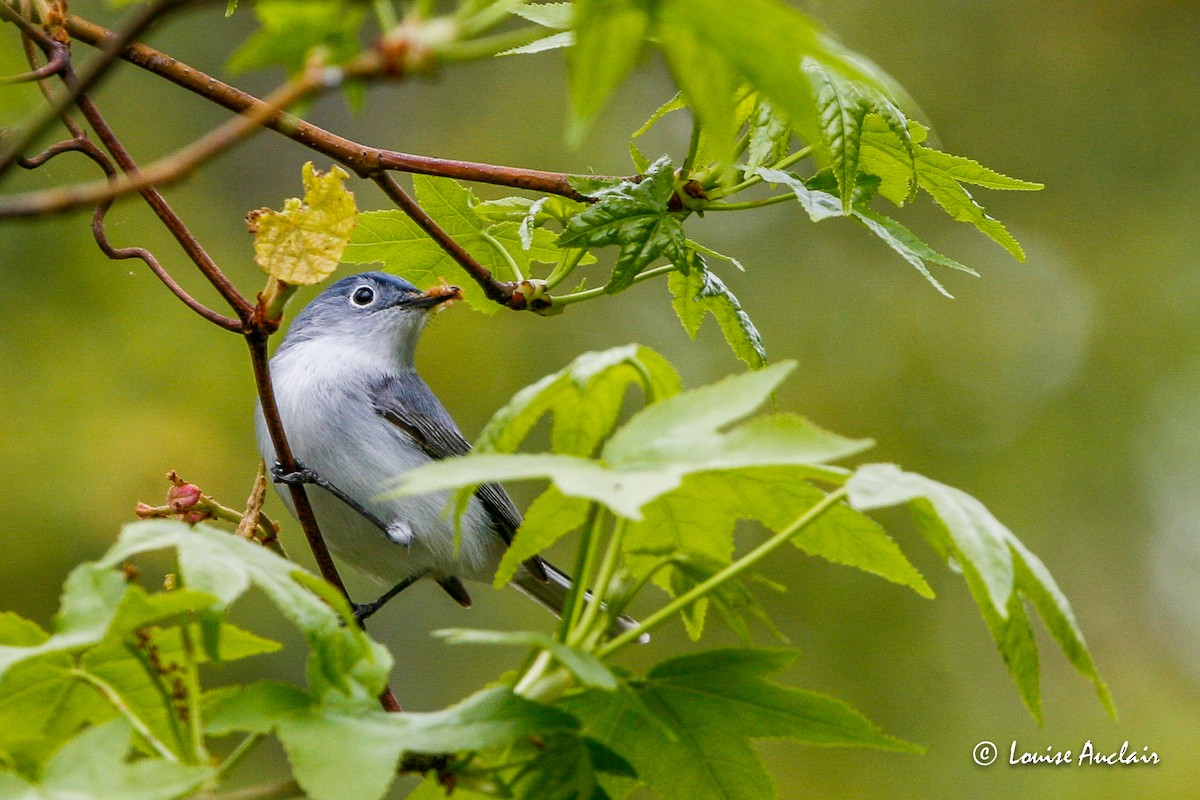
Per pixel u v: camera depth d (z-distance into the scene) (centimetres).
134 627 338
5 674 333
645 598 1522
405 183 1548
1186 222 1811
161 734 384
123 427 1372
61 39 611
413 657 1645
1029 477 1681
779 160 673
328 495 981
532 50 546
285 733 335
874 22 1870
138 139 1591
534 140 1783
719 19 290
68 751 317
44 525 1327
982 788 1466
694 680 414
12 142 271
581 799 369
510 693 360
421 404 1020
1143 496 1698
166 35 1686
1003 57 1869
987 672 1536
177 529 361
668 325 1720
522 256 780
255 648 397
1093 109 1855
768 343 1716
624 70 293
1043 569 380
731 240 1784
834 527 433
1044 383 1748
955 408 1698
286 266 540
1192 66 1858
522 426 402
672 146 1800
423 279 781
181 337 1447
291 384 997
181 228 593
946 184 659
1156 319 1761
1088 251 1819
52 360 1391
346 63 269
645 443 343
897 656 1529
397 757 335
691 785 433
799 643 1527
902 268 1773
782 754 1462
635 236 640
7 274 1410
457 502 402
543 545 424
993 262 1811
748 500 430
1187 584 1675
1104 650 1659
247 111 671
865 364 1720
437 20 269
